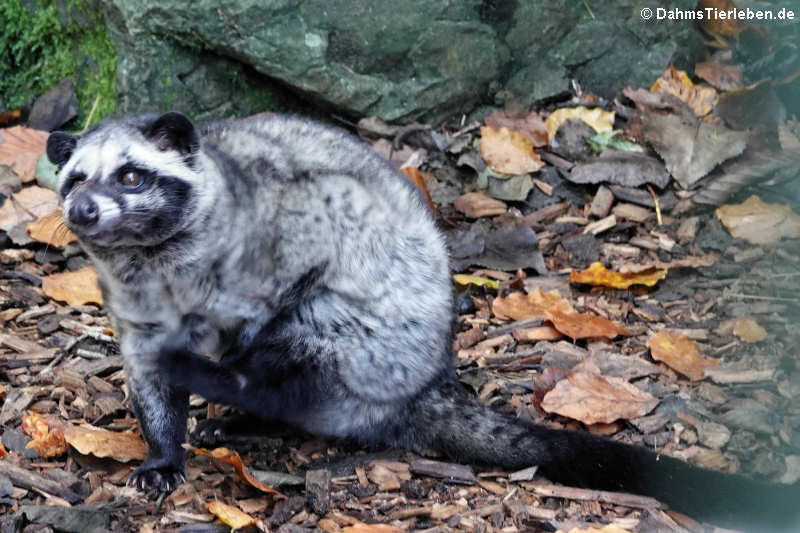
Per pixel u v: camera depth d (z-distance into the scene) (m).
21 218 8.49
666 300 7.93
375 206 6.22
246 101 9.62
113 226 5.42
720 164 9.16
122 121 5.84
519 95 9.84
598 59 9.98
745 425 6.32
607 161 9.18
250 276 5.84
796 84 10.03
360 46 9.39
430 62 9.58
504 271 8.35
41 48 10.01
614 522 5.43
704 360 7.03
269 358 6.04
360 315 6.17
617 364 6.98
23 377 6.79
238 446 6.30
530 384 6.86
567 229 8.79
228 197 5.70
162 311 5.79
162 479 5.70
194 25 9.04
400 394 6.24
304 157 6.23
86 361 7.01
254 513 5.52
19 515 5.21
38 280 8.04
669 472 5.60
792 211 8.69
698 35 10.45
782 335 7.31
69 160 5.80
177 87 9.35
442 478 5.87
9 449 5.96
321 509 5.51
